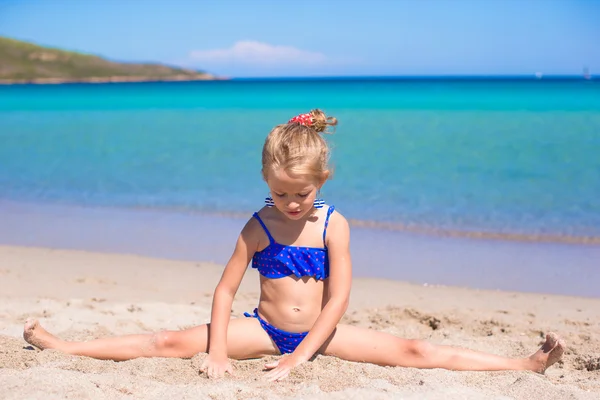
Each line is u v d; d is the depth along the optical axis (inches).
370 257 247.4
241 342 130.1
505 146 495.5
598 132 546.9
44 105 1114.1
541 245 263.1
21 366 122.0
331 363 123.5
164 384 109.7
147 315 173.9
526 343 156.3
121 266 231.8
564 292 204.5
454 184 378.0
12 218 315.3
